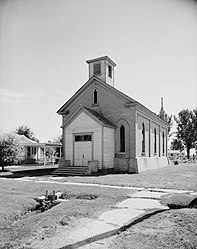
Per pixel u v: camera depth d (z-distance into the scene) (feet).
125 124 69.67
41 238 16.52
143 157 74.49
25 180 49.67
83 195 31.94
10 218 21.40
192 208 24.63
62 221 19.84
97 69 77.97
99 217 21.48
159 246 14.75
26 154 125.08
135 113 68.59
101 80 73.92
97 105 74.33
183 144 136.98
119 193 32.73
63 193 32.99
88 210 23.34
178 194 31.63
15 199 27.94
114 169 68.80
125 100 70.03
